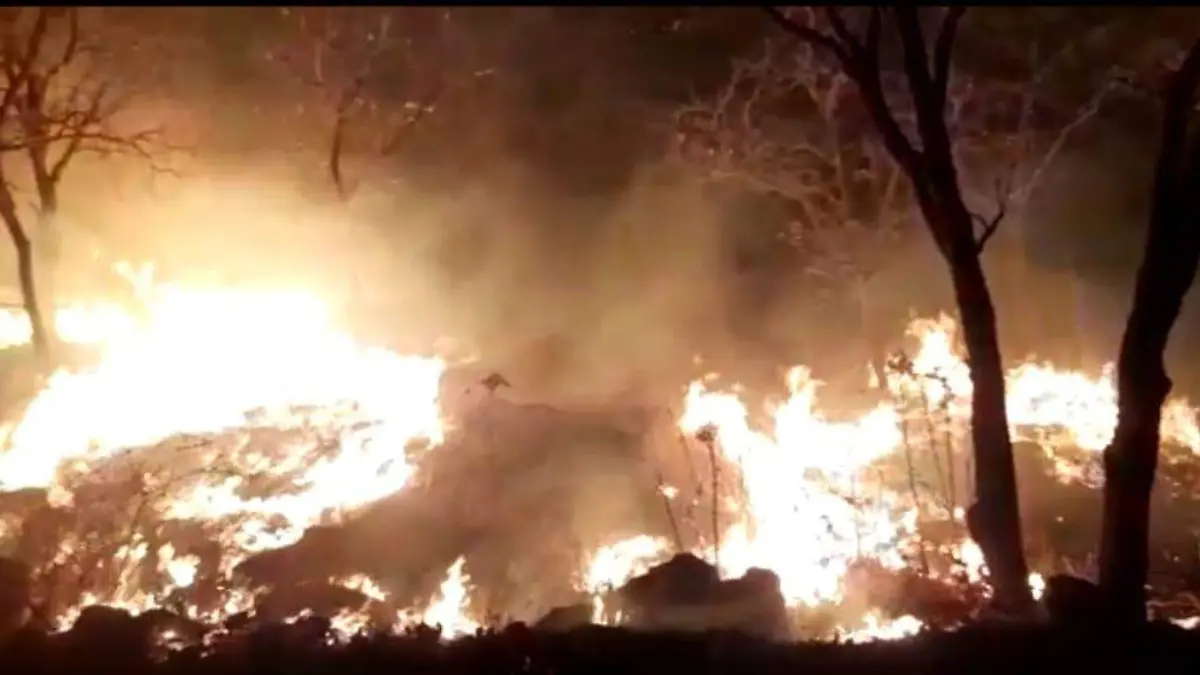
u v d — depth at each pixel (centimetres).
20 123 1582
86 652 855
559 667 832
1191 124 989
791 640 913
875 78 1010
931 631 906
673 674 823
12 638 877
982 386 997
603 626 899
